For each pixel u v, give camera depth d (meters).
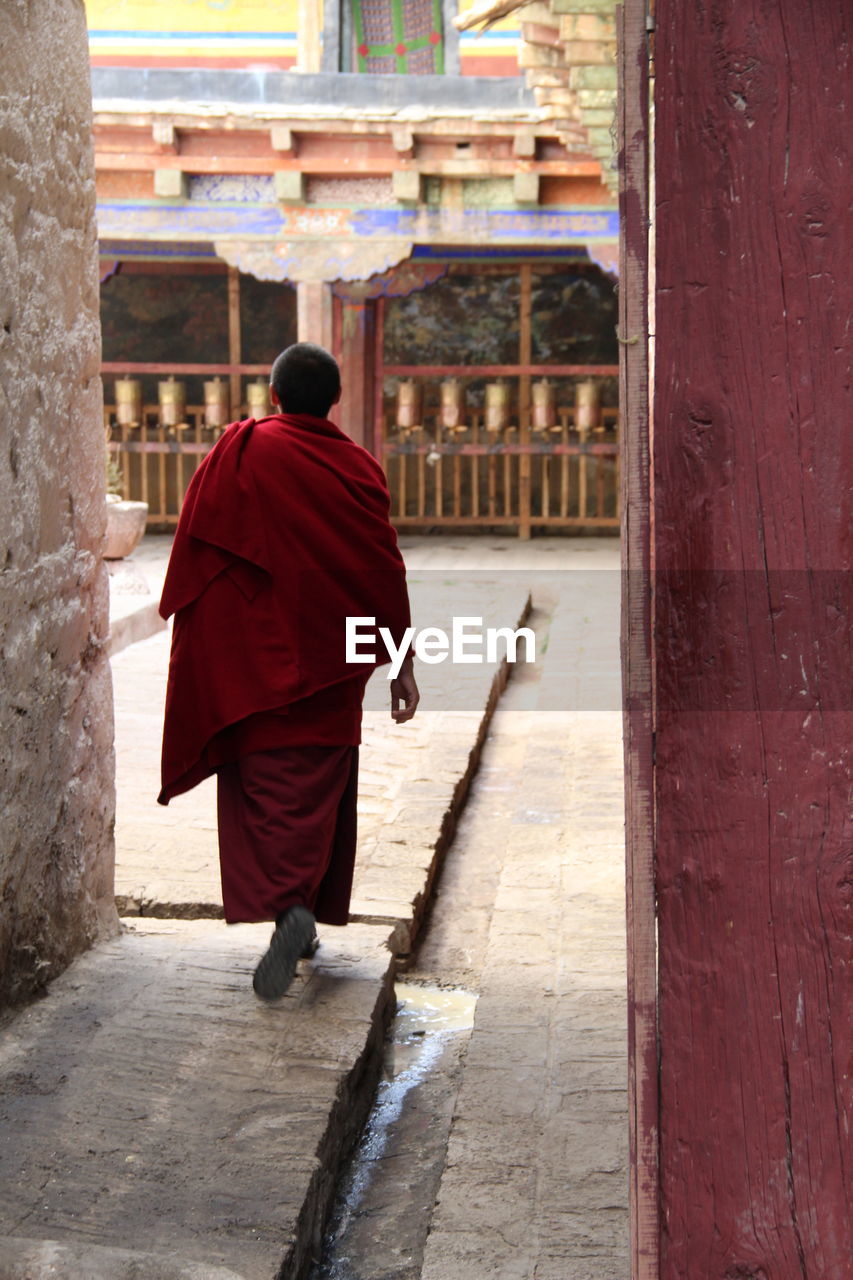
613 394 18.11
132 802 5.68
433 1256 2.62
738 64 1.86
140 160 14.16
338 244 14.60
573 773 6.63
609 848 5.36
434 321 18.31
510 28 17.41
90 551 3.86
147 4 17.78
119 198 14.55
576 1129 3.08
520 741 7.69
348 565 3.54
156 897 4.45
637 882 1.98
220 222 14.59
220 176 14.50
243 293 18.36
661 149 1.89
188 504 3.54
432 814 5.71
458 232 14.54
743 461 1.91
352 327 17.59
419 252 17.11
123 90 14.17
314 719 3.50
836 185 1.86
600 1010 3.76
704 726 1.95
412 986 4.36
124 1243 2.50
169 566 3.54
